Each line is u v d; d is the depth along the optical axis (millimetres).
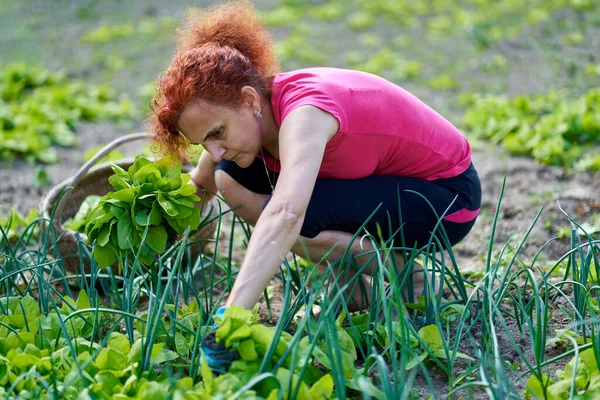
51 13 9461
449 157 3129
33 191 5227
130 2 9828
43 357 2619
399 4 9688
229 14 2885
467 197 3184
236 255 4191
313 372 2574
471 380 2729
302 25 9000
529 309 2945
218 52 2719
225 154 2818
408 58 7941
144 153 5871
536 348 2484
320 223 3041
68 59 7996
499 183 5125
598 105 6043
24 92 7133
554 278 3551
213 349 2408
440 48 8188
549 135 5648
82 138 6254
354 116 2824
